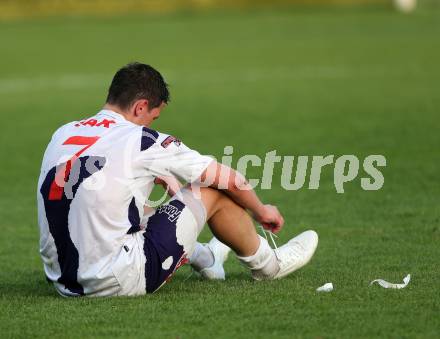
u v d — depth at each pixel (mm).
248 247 16703
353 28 96125
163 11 115938
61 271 15852
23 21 109250
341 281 17203
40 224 15844
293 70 67125
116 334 13930
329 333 13773
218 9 116562
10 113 50312
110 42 89375
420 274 17828
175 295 16000
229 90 57562
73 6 114062
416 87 55719
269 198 27250
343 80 60719
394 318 14414
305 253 17562
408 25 97438
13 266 20250
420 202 25984
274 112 47500
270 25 100750
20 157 37031
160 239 15711
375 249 20594
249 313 14805
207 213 16031
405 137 38031
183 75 66000
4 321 14805
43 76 67562
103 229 15414
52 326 14383
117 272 15422
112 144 15609
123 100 16141
